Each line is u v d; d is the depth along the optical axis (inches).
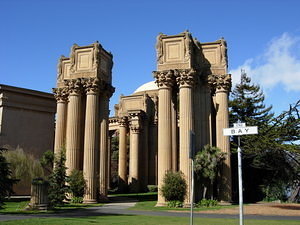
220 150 1171.3
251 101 1903.3
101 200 1352.1
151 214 832.3
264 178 1437.0
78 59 1427.2
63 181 1112.2
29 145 1713.8
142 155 2140.7
